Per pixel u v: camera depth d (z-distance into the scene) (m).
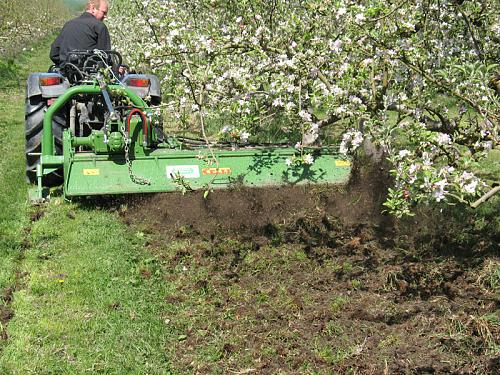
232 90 5.29
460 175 3.71
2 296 4.65
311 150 6.41
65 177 6.10
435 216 6.03
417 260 5.28
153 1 8.38
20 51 22.02
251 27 5.84
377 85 5.17
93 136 6.15
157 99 7.86
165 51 6.15
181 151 6.31
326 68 5.06
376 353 3.98
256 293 4.77
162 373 3.83
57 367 3.85
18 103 13.17
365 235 5.75
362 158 6.37
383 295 4.71
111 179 6.12
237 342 4.14
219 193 6.15
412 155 3.98
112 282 4.86
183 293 4.77
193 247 5.51
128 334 4.19
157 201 6.14
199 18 7.93
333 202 6.21
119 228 5.84
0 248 5.39
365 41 4.92
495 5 5.59
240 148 6.53
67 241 5.56
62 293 4.70
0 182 7.15
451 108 8.57
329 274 5.04
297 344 4.09
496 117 3.87
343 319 4.37
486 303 4.57
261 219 6.01
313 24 5.35
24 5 26.34
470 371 3.79
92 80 6.73
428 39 5.27
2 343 4.09
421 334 4.19
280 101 4.83
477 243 5.58
